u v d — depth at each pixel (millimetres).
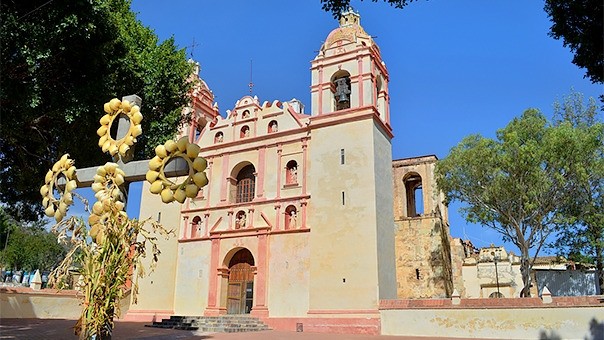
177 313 32000
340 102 31859
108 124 7422
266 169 32469
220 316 28969
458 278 41188
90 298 5961
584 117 35281
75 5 12352
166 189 6535
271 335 23484
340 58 31656
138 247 6520
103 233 6195
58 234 6406
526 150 29219
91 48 13617
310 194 29938
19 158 17391
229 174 33781
